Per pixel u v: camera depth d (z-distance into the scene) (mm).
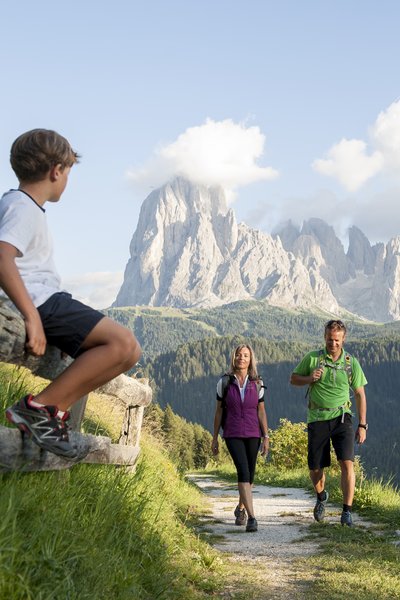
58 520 3238
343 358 7863
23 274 2838
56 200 3035
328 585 4711
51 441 2812
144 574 3947
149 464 8766
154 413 17406
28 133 2932
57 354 3156
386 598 4406
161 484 8133
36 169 2904
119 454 5117
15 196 2832
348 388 7922
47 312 2863
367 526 7840
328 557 5738
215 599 4211
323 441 7949
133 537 4203
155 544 4520
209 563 5164
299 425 27344
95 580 3221
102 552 3457
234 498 12930
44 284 2904
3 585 2494
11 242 2705
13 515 2846
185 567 4773
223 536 7301
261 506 11023
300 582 4922
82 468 4422
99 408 10758
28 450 3031
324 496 8273
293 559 5820
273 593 4590
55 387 2883
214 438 8227
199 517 8906
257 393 8102
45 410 2816
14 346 2793
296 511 9961
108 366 2922
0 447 2809
